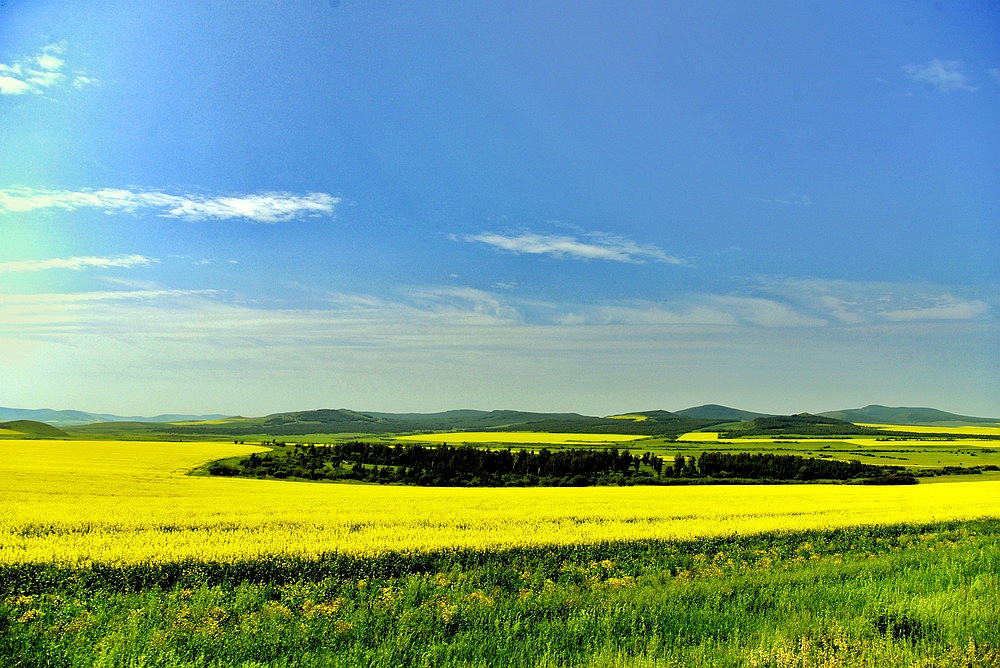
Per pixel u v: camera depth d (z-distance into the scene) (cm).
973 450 12119
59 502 3319
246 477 6781
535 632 1112
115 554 1781
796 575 1559
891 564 1717
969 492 5225
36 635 1084
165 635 1066
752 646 991
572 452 8756
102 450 8088
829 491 5350
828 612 1157
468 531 2389
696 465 8744
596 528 2534
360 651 1012
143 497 3747
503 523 2683
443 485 7388
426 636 1099
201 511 3012
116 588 1526
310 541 2075
